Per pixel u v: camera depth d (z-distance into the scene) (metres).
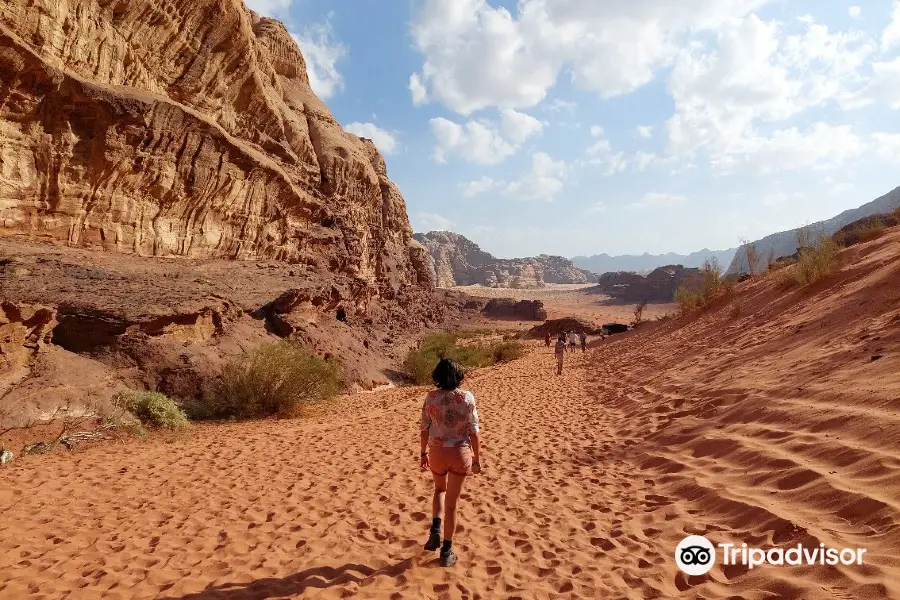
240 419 12.82
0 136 14.17
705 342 14.57
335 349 21.02
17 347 10.28
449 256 199.25
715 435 6.32
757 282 20.39
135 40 19.00
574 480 6.30
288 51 44.41
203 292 16.72
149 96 17.78
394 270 50.31
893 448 4.08
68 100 15.36
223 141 20.58
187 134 19.05
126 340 13.27
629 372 15.41
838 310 9.51
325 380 16.34
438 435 4.15
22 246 14.39
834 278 12.69
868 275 10.87
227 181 21.53
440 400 4.20
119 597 3.71
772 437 5.48
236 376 13.56
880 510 3.43
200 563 4.32
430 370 24.20
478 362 30.47
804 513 3.87
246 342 16.73
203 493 6.34
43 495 6.18
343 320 28.95
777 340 10.03
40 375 10.25
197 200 20.45
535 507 5.43
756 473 4.86
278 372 13.73
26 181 14.88
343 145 40.88
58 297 12.98
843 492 3.82
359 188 41.91
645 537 4.40
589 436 8.58
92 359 12.53
